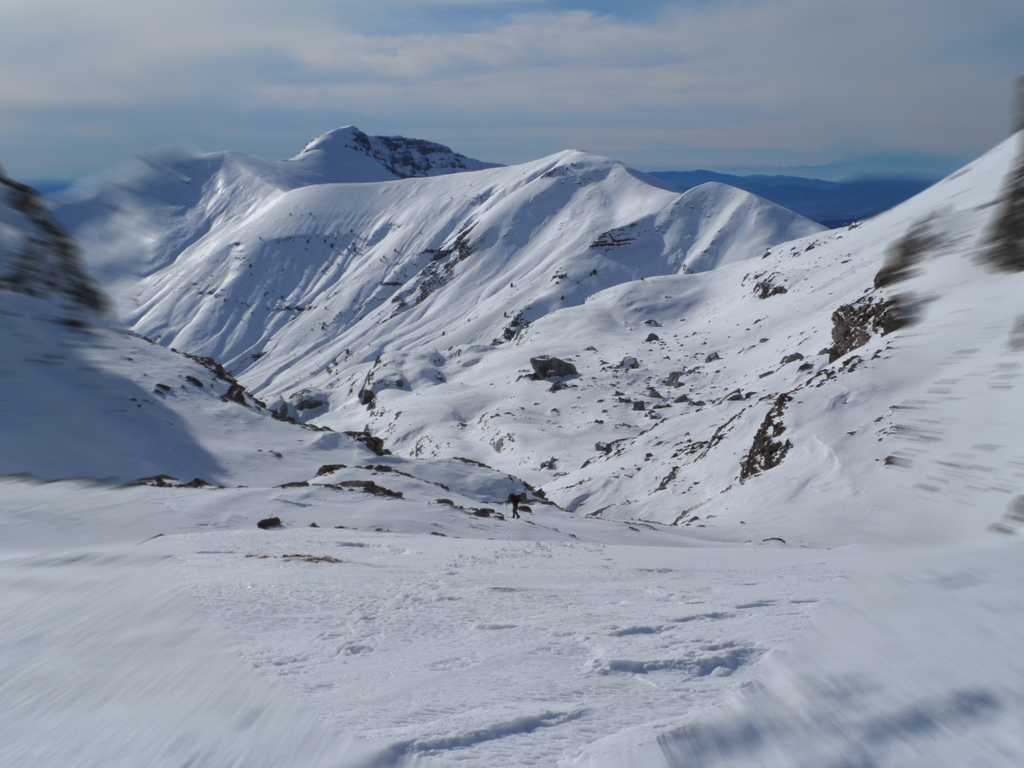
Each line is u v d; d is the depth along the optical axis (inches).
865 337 2299.5
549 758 62.1
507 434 3437.5
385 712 79.0
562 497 2250.2
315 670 103.6
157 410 1576.0
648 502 1911.9
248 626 141.6
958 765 29.7
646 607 197.9
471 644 135.0
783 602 190.1
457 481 1720.0
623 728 73.9
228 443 1594.5
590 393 3897.6
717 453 1983.3
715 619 165.6
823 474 1472.7
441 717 76.7
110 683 48.6
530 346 5167.3
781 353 3747.5
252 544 441.1
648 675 106.2
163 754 40.7
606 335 5113.2
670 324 5270.7
